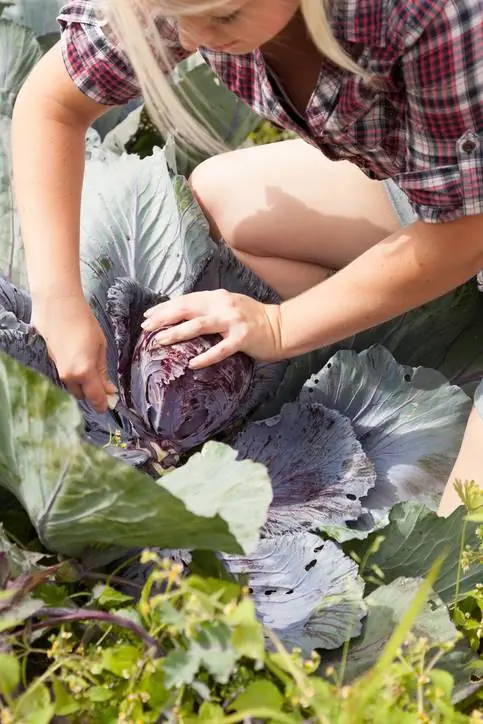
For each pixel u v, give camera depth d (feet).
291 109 5.00
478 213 4.70
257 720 4.01
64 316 4.96
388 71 4.40
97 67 5.10
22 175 5.25
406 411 5.68
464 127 4.43
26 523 4.85
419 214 4.86
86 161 6.00
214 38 4.17
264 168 6.15
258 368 5.67
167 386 4.99
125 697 3.92
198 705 4.16
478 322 6.40
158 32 4.62
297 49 4.68
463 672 4.50
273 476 5.49
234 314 5.12
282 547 4.87
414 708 3.94
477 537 4.81
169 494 3.67
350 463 5.37
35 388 3.66
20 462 4.00
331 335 5.29
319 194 6.05
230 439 5.68
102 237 5.75
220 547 3.98
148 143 7.38
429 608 4.56
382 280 5.08
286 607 4.66
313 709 3.92
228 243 6.29
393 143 4.93
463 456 5.31
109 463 3.66
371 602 4.65
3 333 4.71
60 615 3.97
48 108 5.27
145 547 4.57
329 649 4.64
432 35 4.19
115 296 5.12
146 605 3.82
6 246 5.82
